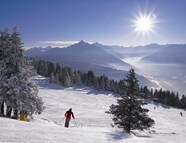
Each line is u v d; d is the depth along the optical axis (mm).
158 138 28609
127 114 26156
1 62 28688
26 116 29250
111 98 106750
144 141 21188
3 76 28516
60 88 123438
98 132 19859
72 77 145125
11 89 27906
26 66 29734
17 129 15164
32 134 14367
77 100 86812
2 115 28578
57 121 44625
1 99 27859
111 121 48750
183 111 102375
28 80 29250
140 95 26859
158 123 54906
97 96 108500
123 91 26844
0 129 14508
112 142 16625
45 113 54031
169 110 96750
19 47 29375
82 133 17719
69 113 22656
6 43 28938
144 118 26125
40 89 110562
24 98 28703
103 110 67562
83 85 146625
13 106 28281
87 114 57219
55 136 14914
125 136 21000
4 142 11883
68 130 18062
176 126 53219
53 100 79750
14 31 29391
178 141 27594
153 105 106125
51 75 135250
